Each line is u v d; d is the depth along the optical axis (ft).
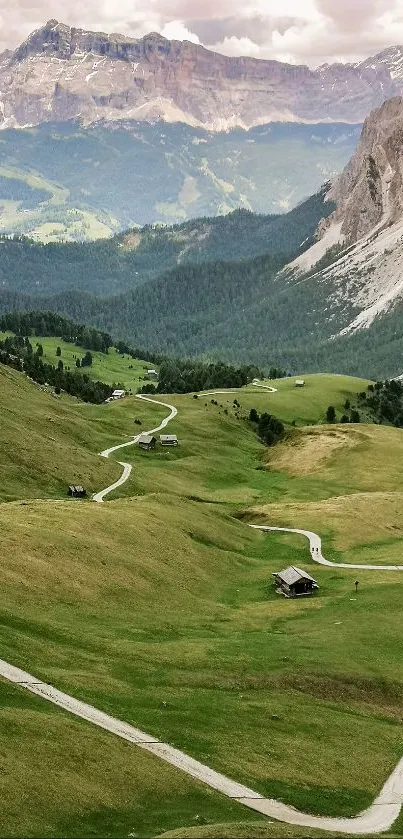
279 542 481.87
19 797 167.94
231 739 221.05
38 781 174.91
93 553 350.02
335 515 532.32
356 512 540.52
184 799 185.37
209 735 220.23
